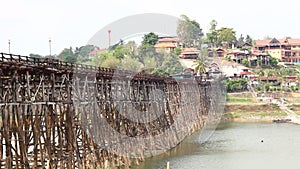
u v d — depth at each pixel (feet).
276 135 246.06
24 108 95.40
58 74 109.60
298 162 167.22
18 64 92.99
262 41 586.45
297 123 314.96
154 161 161.07
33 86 106.52
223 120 331.16
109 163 134.82
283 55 570.87
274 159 173.06
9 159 89.25
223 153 182.50
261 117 342.85
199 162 162.09
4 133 88.99
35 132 97.91
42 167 98.48
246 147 200.23
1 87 91.04
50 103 102.42
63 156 108.37
